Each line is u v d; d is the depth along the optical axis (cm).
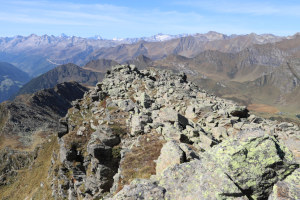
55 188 4825
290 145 2645
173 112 3509
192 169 1556
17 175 10088
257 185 1377
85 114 6625
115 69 8781
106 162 3344
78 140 4497
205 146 2742
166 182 1564
